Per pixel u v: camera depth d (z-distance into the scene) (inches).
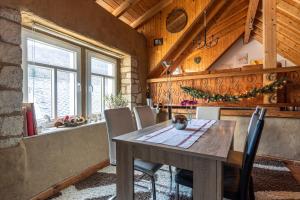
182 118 81.1
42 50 94.4
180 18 149.3
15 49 67.2
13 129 66.4
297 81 122.4
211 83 148.8
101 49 128.5
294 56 239.5
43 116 94.3
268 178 97.5
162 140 62.1
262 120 53.2
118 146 64.2
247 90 136.9
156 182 93.4
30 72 88.1
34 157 74.5
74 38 104.9
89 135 105.9
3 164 63.1
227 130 78.9
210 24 197.5
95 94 131.4
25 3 70.5
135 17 150.2
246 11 220.5
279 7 157.0
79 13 97.6
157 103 165.5
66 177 89.8
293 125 120.0
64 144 89.3
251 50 304.7
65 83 108.6
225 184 57.8
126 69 149.9
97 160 111.2
